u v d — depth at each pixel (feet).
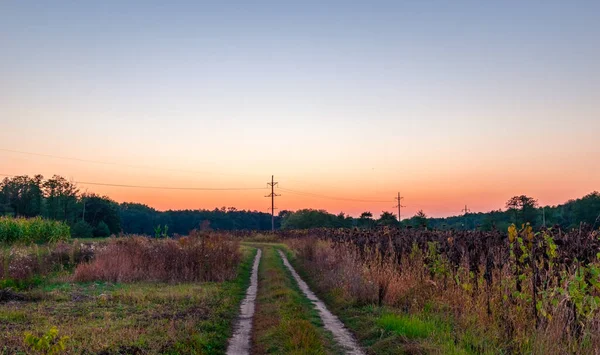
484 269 37.60
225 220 420.36
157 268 70.95
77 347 30.53
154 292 55.93
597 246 28.58
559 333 25.95
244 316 46.09
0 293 49.26
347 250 69.82
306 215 289.33
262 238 209.36
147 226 399.85
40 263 69.67
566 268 29.96
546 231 33.01
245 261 103.45
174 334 34.37
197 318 40.93
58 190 287.07
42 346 22.82
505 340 30.40
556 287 28.22
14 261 66.44
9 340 31.65
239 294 59.98
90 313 42.50
